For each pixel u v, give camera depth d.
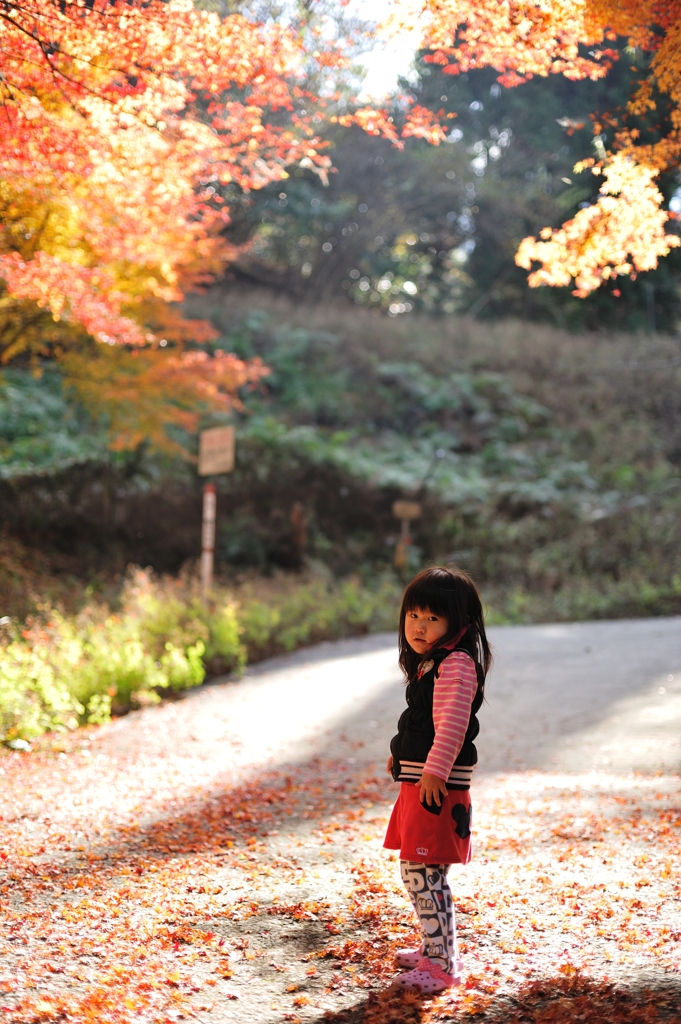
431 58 4.86
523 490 20.48
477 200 28.05
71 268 7.07
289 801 5.35
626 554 18.39
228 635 10.12
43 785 5.52
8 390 17.73
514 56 4.78
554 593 16.86
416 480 19.77
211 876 3.85
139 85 4.92
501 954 2.95
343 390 23.91
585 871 3.79
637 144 5.57
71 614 11.10
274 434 18.58
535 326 28.98
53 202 6.98
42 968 2.89
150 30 4.63
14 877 3.82
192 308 24.16
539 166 26.59
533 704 8.35
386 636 13.07
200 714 8.02
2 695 6.89
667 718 7.45
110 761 6.30
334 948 3.04
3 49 4.79
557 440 23.86
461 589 2.87
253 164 5.92
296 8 5.03
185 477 16.84
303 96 5.55
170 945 3.10
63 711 7.43
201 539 15.69
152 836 4.52
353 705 8.50
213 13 4.68
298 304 28.38
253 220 24.30
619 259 5.22
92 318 7.49
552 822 4.70
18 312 10.66
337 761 6.54
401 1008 2.58
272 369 23.14
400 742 2.84
